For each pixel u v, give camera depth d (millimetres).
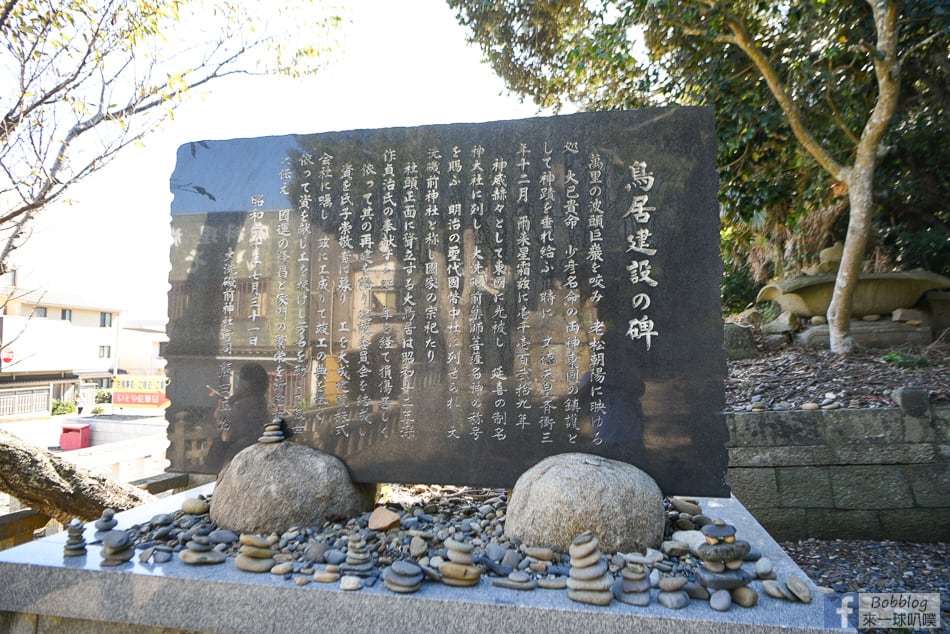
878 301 5988
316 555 2592
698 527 2988
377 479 3285
